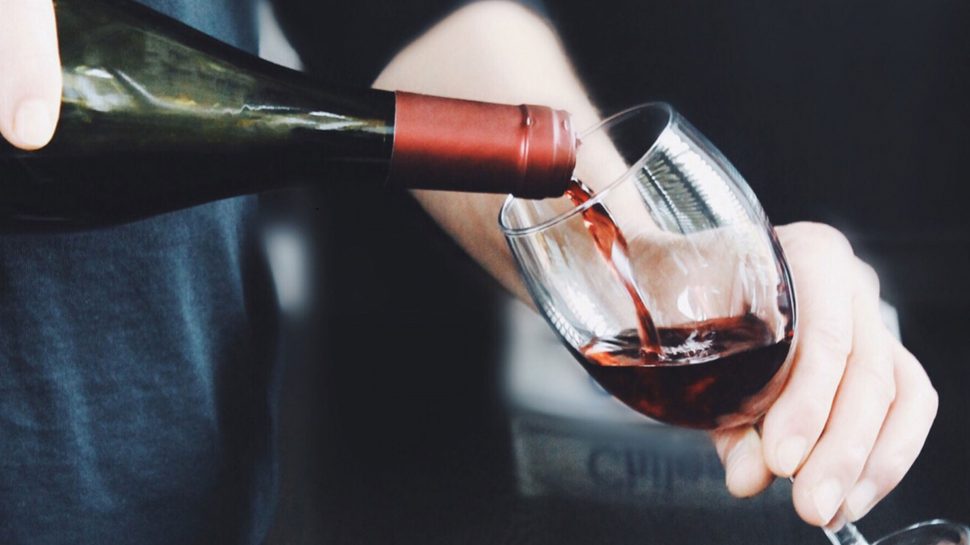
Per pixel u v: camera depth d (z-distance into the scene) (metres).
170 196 0.45
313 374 0.80
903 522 0.61
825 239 0.50
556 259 0.44
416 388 0.76
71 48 0.42
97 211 0.45
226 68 0.44
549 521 0.61
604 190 0.43
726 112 0.98
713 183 0.44
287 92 0.43
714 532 0.59
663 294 0.44
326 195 0.87
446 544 0.60
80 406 0.51
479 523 0.62
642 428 0.69
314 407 0.75
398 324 0.85
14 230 0.46
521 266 0.45
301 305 0.88
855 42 0.99
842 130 1.02
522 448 0.68
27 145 0.33
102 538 0.54
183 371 0.53
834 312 0.47
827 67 1.00
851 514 0.47
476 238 0.63
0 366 0.49
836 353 0.46
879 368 0.47
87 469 0.52
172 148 0.43
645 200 0.43
